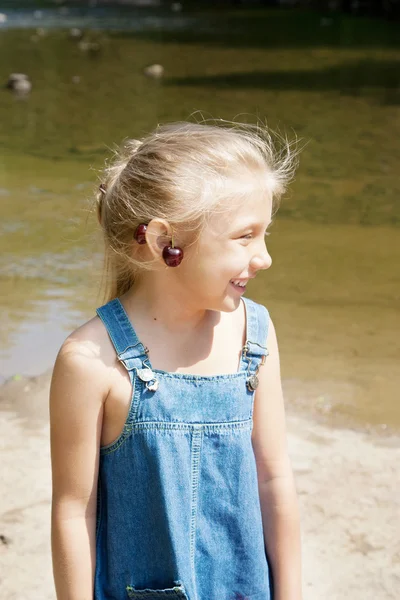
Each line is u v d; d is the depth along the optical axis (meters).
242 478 1.94
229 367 1.99
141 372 1.90
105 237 2.04
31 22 21.89
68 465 1.91
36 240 6.56
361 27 21.80
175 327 1.96
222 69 15.27
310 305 5.55
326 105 12.00
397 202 7.76
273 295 5.69
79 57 16.50
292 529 2.07
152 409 1.89
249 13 25.36
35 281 5.79
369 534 3.36
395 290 5.83
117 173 2.04
